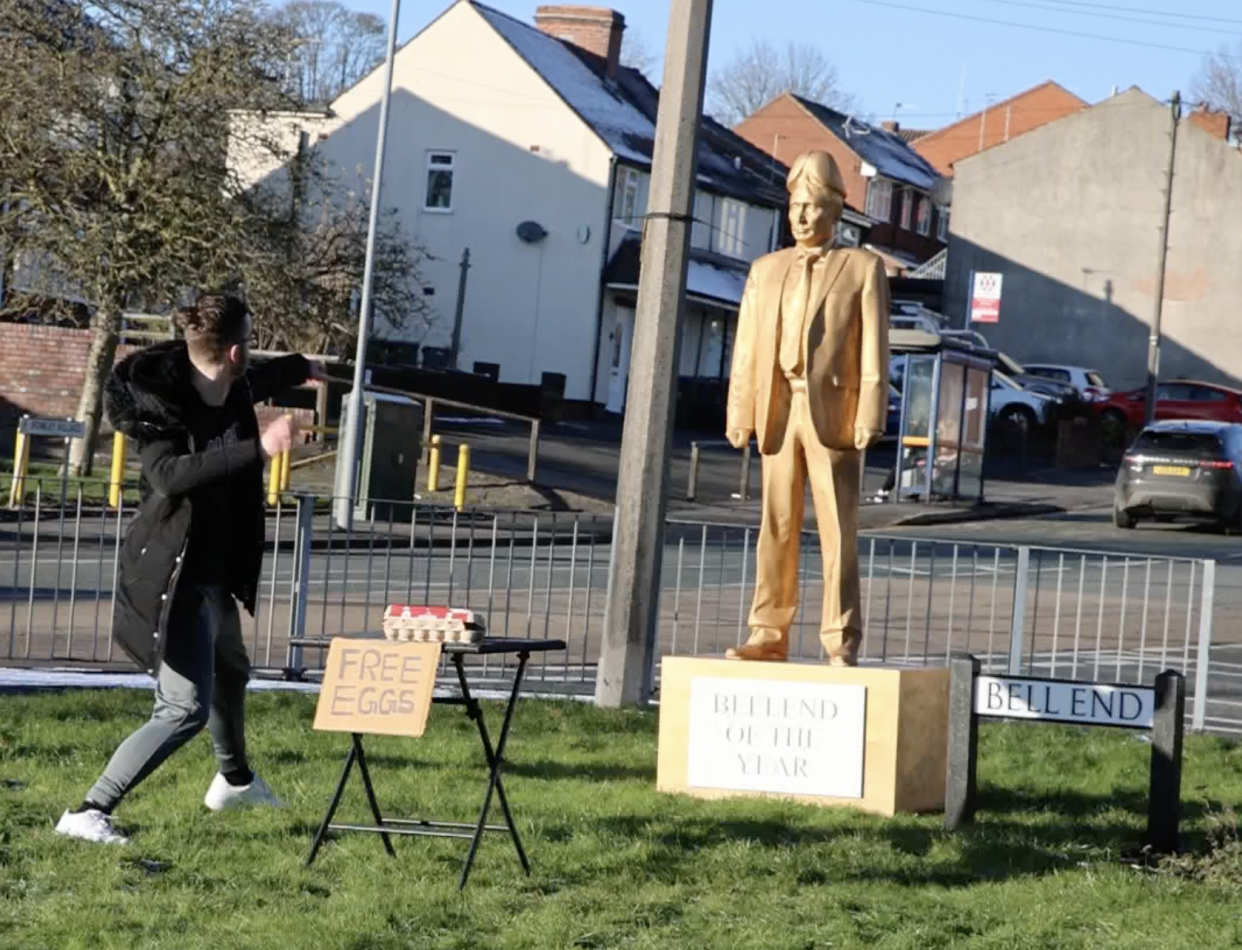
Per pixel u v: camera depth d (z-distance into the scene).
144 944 5.80
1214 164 55.84
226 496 7.20
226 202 30.34
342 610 12.98
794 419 8.98
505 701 11.16
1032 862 7.45
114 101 29.69
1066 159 57.12
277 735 9.50
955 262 58.16
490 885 6.71
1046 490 38.88
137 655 7.10
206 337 7.13
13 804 7.63
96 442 30.98
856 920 6.36
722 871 7.01
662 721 8.77
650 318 11.23
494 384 42.22
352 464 27.38
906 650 13.22
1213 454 30.52
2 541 20.17
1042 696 7.94
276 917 6.14
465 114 50.91
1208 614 11.71
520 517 26.77
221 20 29.59
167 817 7.54
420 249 43.06
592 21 57.00
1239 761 10.30
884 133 83.50
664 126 11.20
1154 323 47.94
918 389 33.53
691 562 20.89
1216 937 6.36
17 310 31.14
